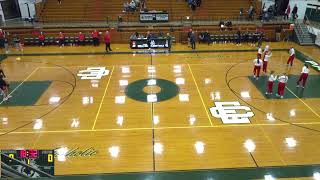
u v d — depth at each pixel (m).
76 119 12.00
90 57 20.31
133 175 8.69
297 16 26.11
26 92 14.55
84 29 23.69
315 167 9.01
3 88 13.93
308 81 15.70
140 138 10.61
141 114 12.36
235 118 11.96
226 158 9.45
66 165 9.17
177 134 10.84
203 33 23.39
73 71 17.50
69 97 14.02
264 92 14.39
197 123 11.61
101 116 12.23
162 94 14.27
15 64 18.88
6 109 12.88
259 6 26.44
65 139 10.58
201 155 9.61
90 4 26.50
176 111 12.59
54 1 26.58
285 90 14.60
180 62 19.06
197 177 8.59
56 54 21.06
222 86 15.12
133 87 15.12
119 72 17.28
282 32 24.22
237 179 8.51
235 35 23.67
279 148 9.96
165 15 25.02
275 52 21.16
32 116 12.27
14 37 22.59
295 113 12.35
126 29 23.77
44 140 10.52
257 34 23.39
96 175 8.71
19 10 27.72
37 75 16.86
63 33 23.58
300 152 9.75
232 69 17.59
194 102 13.38
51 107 13.05
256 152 9.75
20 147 10.09
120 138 10.62
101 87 15.16
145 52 21.44
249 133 10.87
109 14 25.95
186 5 26.56
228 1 26.88
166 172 8.81
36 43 23.36
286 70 17.28
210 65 18.38
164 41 22.22
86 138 10.64
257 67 15.90
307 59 19.41
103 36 23.78
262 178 8.54
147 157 9.54
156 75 16.73
